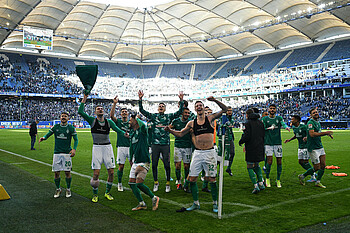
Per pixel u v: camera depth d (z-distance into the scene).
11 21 47.69
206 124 5.20
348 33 52.62
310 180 7.61
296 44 60.09
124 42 61.75
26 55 63.25
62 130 5.95
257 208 5.18
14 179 7.86
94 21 52.94
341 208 5.13
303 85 50.22
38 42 45.50
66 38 55.75
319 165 6.89
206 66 72.31
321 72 49.50
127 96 62.94
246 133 6.31
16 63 59.59
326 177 8.02
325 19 46.75
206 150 5.17
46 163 10.81
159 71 72.62
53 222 4.46
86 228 4.20
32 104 53.41
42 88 54.75
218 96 60.69
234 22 51.09
